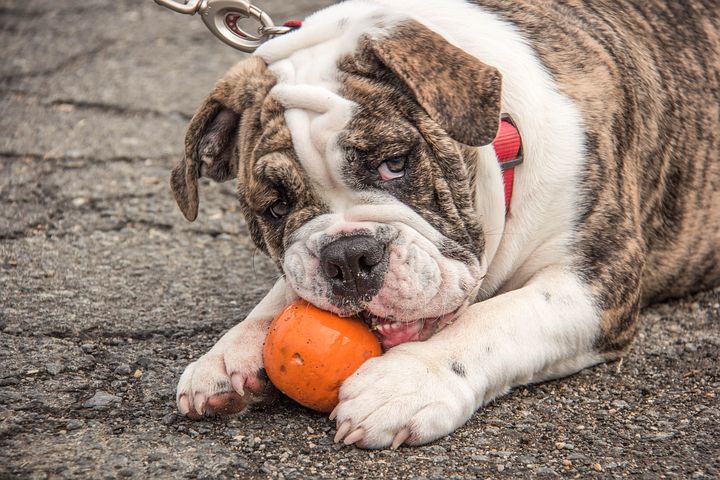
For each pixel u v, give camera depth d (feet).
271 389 17.44
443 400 16.21
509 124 18.49
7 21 44.16
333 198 16.94
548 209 18.75
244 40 20.72
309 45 18.16
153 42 40.96
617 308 18.80
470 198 17.65
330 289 16.26
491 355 17.17
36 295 22.56
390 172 16.94
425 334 17.40
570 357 18.49
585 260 18.88
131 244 25.45
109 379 18.81
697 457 15.87
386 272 16.33
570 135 18.79
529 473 15.42
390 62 16.63
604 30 20.85
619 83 19.90
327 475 15.35
